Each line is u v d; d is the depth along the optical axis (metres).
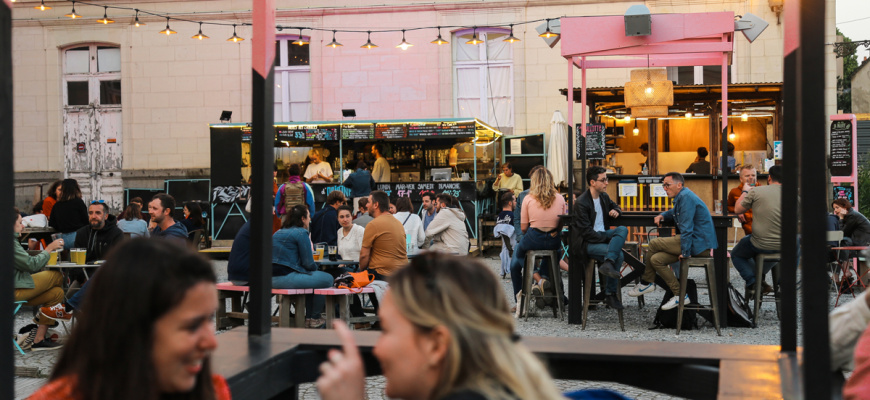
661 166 17.94
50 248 7.07
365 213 10.28
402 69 19.03
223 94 19.50
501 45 18.83
